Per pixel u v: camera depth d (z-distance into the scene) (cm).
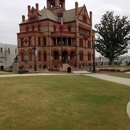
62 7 5809
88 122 629
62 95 1037
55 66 4684
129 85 1487
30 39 4759
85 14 5528
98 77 2202
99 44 4359
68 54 4734
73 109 775
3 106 794
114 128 582
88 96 1029
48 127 579
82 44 5288
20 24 5341
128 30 4231
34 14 5072
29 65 4722
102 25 4406
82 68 4459
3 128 566
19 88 1221
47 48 4806
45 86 1326
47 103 859
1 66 5997
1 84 1403
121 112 742
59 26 5209
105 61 7762
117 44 4366
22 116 673
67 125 598
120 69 3528
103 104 862
